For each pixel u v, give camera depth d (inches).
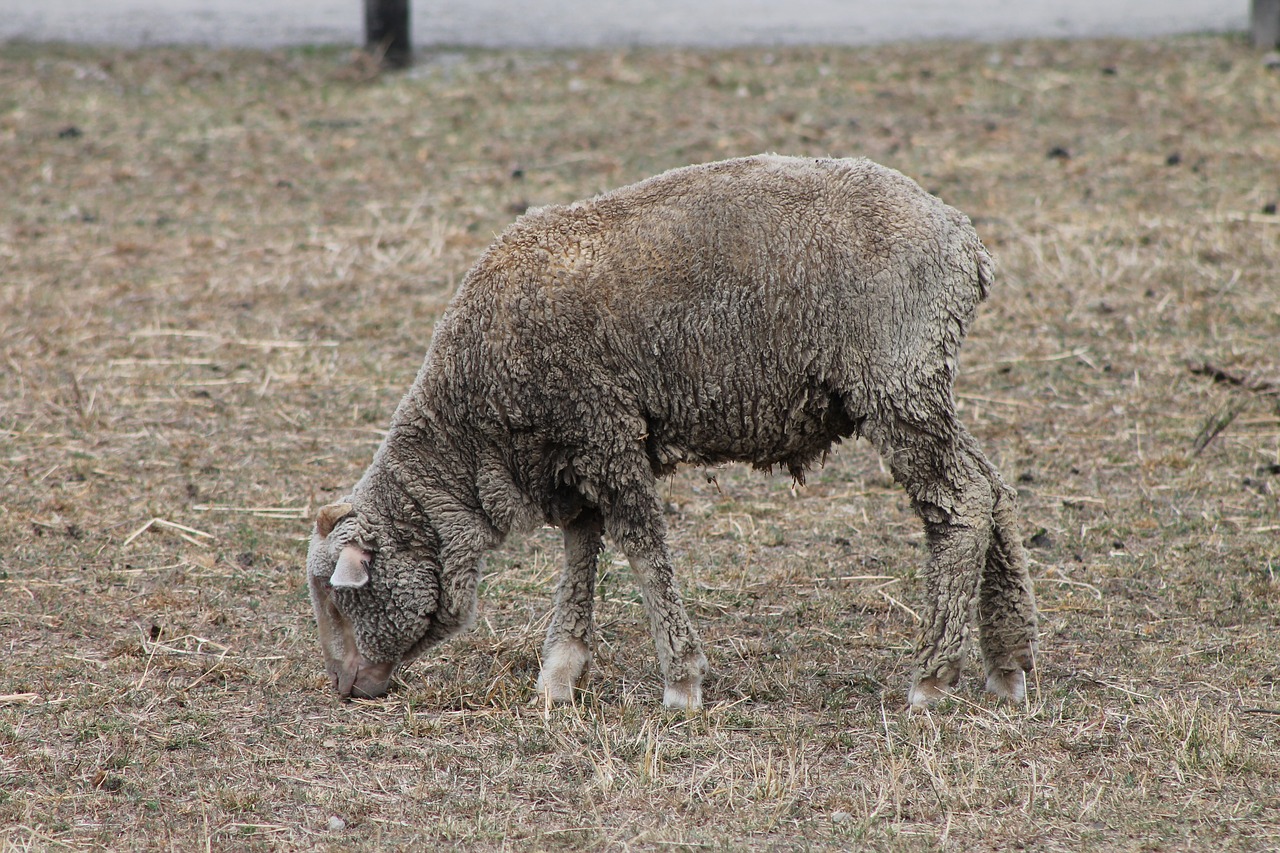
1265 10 2149.4
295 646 852.0
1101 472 1085.8
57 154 1857.8
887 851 602.9
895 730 723.4
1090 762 685.9
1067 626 859.4
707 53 2250.2
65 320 1381.6
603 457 733.3
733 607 904.9
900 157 1760.6
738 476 1106.7
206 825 633.6
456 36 2397.9
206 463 1118.4
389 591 756.6
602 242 735.1
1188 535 979.9
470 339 741.3
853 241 714.2
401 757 712.4
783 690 784.9
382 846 618.8
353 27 2461.9
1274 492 1032.8
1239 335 1293.1
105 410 1207.6
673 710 754.2
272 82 2139.5
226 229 1633.9
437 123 1962.4
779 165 743.1
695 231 723.4
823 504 1060.5
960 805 643.5
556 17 2556.6
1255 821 622.2
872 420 719.7
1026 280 1428.4
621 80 2107.5
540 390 728.3
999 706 748.6
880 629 872.3
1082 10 2539.4
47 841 626.8
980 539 731.4
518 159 1819.6
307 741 730.2
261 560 970.7
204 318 1398.9
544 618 889.5
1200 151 1758.1
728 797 655.8
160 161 1841.8
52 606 896.3
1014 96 1983.3
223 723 751.7
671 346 721.6
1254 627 844.6
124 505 1048.8
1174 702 745.6
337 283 1475.1
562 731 733.9
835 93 2014.0
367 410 1214.9
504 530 770.2
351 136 1926.7
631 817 644.1
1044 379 1242.6
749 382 722.8
